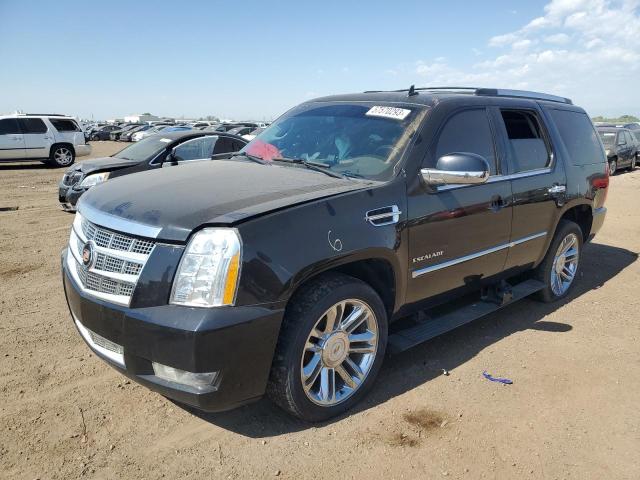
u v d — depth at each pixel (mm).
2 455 2715
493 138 4203
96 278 2828
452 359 3957
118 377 3541
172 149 9227
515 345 4234
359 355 3307
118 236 2791
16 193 12812
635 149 19656
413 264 3471
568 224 5141
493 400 3389
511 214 4254
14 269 5980
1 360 3719
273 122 4742
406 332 3711
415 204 3416
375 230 3141
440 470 2717
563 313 4984
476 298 4648
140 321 2590
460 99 4020
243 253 2600
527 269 4793
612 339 4402
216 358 2543
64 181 9555
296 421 3098
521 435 3035
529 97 4918
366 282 3408
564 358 4023
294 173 3537
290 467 2693
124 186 3303
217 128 35156
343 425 3066
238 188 3115
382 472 2682
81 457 2723
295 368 2838
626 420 3230
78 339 4113
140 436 2914
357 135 3805
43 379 3480
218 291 2562
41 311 4680
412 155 3492
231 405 2719
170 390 2629
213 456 2762
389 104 3990
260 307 2643
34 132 20047
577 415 3262
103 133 49562
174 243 2621
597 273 6387
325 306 2902
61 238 7672
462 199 3756
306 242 2803
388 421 3117
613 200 12430
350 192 3113
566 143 5098
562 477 2707
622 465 2816
